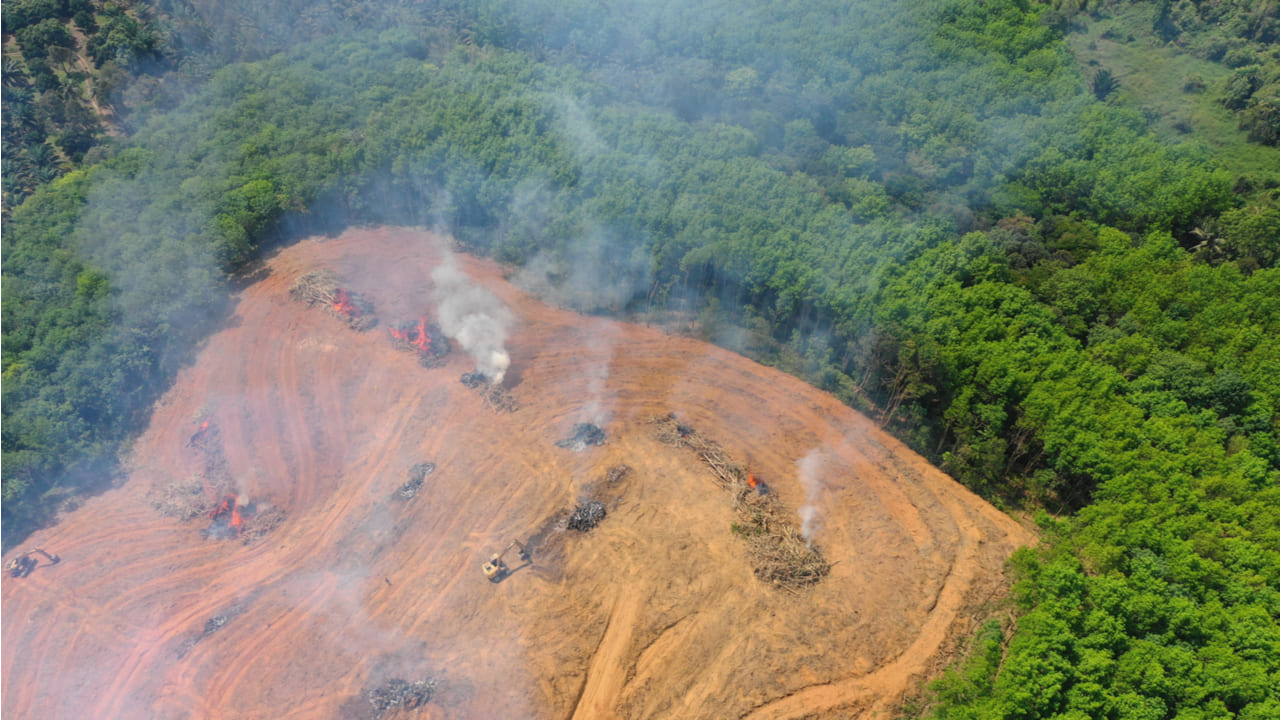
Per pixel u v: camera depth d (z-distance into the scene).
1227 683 62.41
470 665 66.50
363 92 134.12
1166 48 161.88
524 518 78.25
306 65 138.62
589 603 70.88
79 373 87.94
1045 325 92.62
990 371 85.19
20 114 122.88
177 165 117.75
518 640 68.19
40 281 98.38
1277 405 88.12
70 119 125.12
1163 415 86.19
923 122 134.25
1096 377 87.25
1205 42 159.12
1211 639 66.38
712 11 159.12
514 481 81.81
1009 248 107.12
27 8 136.88
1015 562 72.56
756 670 66.69
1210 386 87.56
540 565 73.94
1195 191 115.12
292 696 64.75
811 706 64.81
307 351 97.19
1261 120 136.38
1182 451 80.75
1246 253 110.38
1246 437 85.50
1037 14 160.88
